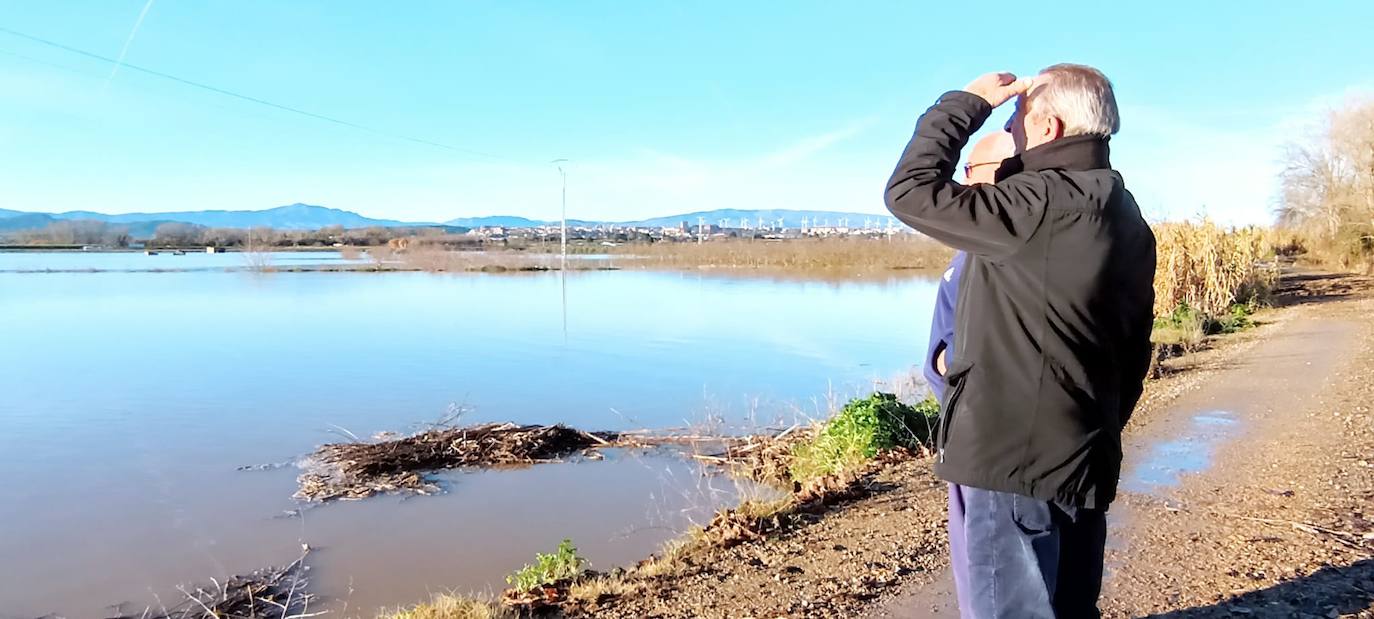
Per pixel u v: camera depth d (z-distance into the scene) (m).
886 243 69.38
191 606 6.15
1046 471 2.26
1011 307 2.27
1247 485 5.89
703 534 5.86
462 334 23.25
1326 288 25.48
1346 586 3.98
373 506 8.36
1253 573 4.26
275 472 9.70
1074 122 2.31
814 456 8.67
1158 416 8.58
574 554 6.31
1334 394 8.95
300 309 31.67
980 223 2.25
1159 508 5.48
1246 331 16.34
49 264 74.81
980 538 2.38
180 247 127.69
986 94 2.44
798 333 22.97
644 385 15.19
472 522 7.79
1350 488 5.56
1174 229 18.81
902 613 4.22
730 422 11.95
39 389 15.15
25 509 8.31
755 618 4.28
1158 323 16.73
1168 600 4.03
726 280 50.50
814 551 5.25
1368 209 31.16
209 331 24.53
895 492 6.48
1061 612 2.47
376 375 16.52
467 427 11.45
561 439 10.84
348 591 6.28
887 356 18.59
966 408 2.36
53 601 6.28
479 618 4.70
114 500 8.63
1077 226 2.18
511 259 75.94
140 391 14.90
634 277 54.72
